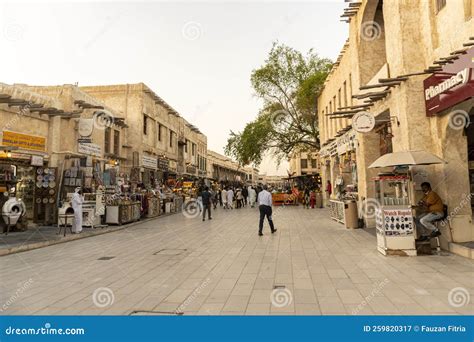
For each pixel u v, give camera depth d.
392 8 9.12
